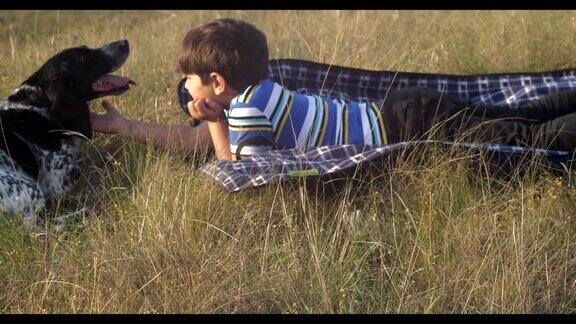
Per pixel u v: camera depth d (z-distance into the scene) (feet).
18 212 12.50
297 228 11.87
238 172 12.17
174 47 17.20
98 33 19.06
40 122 13.33
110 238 11.87
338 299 11.13
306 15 19.66
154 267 11.24
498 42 16.67
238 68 12.37
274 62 13.82
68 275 11.42
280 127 12.37
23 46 20.48
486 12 18.61
